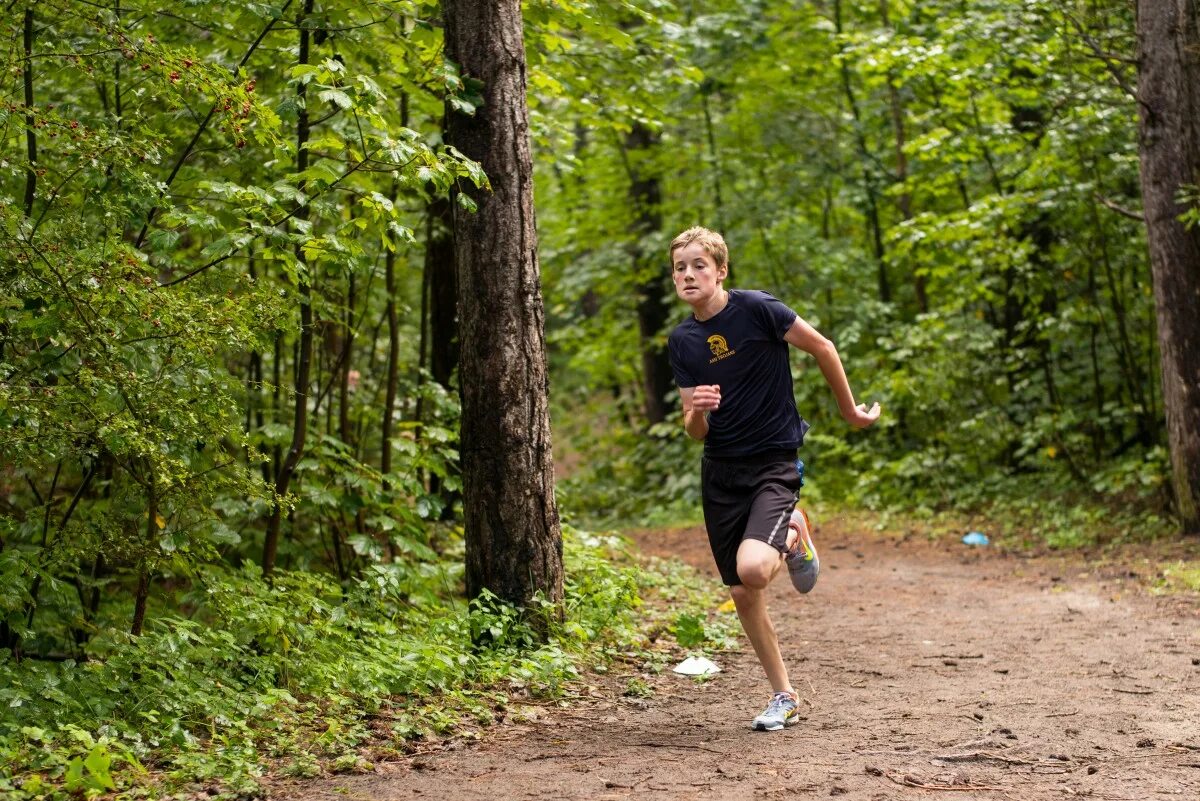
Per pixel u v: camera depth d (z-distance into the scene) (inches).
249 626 207.3
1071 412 549.0
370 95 216.4
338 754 169.2
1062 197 495.5
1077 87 482.6
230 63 269.9
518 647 235.0
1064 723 183.9
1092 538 440.8
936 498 559.5
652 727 190.4
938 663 244.4
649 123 428.5
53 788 143.6
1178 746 167.8
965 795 144.4
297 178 218.1
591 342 812.6
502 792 149.8
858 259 662.5
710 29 628.1
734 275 677.3
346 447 265.9
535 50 318.0
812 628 297.7
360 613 239.3
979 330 572.1
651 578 352.8
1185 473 416.5
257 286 210.5
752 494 182.7
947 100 557.3
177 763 157.9
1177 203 407.8
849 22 674.2
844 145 685.3
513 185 240.4
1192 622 282.0
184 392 190.2
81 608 211.9
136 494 199.9
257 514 247.1
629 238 717.3
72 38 218.2
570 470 853.8
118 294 180.4
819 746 171.9
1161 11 408.2
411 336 437.4
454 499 353.7
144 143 195.2
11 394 172.1
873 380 601.9
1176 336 414.6
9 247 176.6
